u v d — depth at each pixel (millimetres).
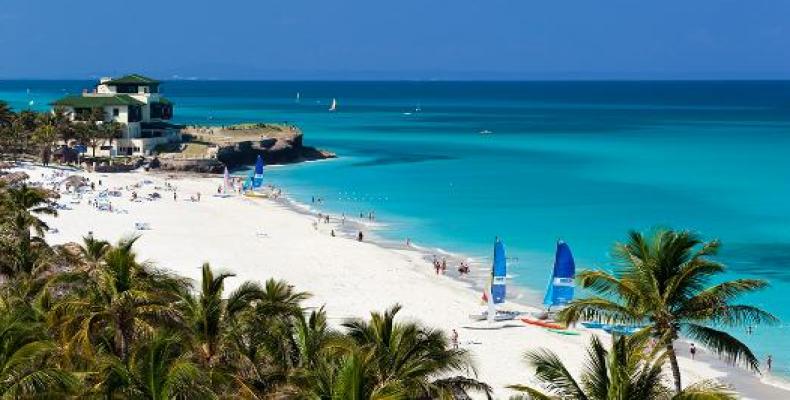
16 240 49562
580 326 62031
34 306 36406
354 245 89438
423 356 31344
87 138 141750
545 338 59688
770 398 49875
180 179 134375
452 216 108188
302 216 106812
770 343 59219
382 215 109000
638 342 32438
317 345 31922
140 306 32500
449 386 31188
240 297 34594
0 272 47094
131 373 24906
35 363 27125
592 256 86125
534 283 76000
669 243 33625
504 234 97188
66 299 34938
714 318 33375
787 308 67812
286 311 34844
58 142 143125
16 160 138625
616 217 107875
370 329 33344
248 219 102938
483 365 53594
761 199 121625
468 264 82750
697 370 53969
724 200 120938
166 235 90938
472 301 69062
